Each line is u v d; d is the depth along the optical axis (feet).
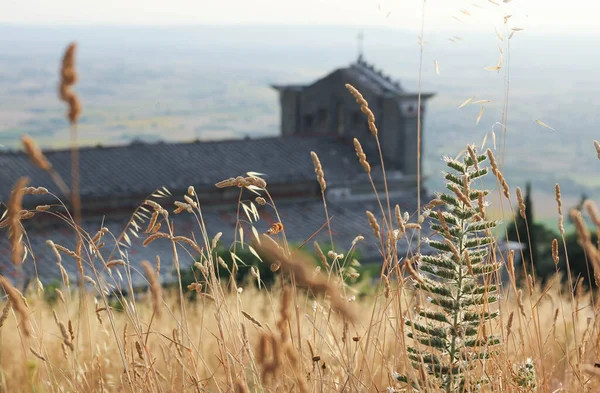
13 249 5.33
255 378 8.19
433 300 9.18
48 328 12.16
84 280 9.24
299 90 155.84
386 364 9.07
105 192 107.04
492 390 8.80
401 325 8.60
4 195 98.94
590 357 8.70
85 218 105.29
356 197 124.98
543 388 8.62
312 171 124.16
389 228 8.91
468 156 9.29
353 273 9.10
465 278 9.05
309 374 8.45
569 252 66.39
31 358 10.88
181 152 123.95
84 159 116.57
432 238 9.55
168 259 71.77
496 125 9.37
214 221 106.52
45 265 74.59
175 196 110.73
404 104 129.59
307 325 10.21
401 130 130.72
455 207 9.14
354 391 8.62
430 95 131.34
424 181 129.80
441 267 9.14
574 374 8.46
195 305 17.28
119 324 11.94
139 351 9.02
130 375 8.93
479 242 9.07
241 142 131.13
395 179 127.65
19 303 5.82
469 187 8.78
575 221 5.62
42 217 99.81
